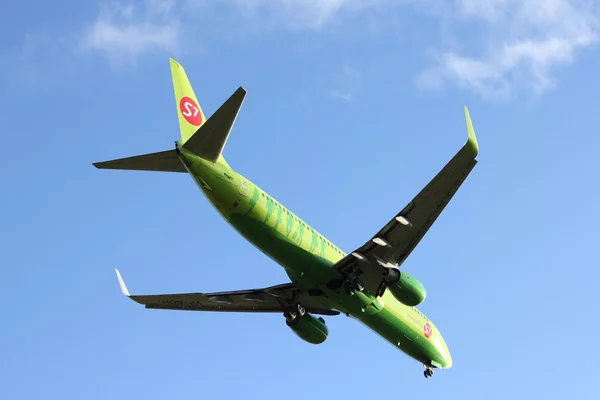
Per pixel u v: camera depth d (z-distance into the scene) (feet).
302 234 346.95
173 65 356.38
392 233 337.11
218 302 409.08
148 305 417.28
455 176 317.83
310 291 369.91
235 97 305.94
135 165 325.83
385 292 385.09
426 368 416.05
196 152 315.58
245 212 330.54
